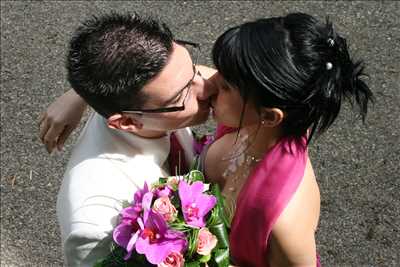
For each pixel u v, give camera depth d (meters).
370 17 3.37
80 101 1.66
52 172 2.92
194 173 1.53
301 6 3.44
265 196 1.37
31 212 2.81
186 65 1.43
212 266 1.45
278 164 1.38
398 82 3.10
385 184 2.79
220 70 1.33
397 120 2.96
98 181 1.50
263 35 1.27
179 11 3.46
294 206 1.37
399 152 2.87
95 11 3.50
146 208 1.40
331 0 3.45
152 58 1.37
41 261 2.67
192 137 1.78
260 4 3.46
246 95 1.31
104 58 1.37
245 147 1.50
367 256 2.61
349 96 1.40
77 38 1.45
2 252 2.70
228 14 3.43
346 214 2.71
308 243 1.41
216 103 1.44
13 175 2.93
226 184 1.59
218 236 1.46
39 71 3.29
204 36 3.35
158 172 1.59
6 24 3.50
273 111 1.30
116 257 1.44
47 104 3.17
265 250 1.43
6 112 3.15
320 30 1.29
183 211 1.42
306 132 1.40
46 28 3.46
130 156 1.55
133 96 1.40
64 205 1.54
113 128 1.49
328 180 2.81
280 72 1.25
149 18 1.46
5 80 3.26
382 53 3.23
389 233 2.65
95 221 1.46
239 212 1.43
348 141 2.91
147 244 1.39
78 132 2.99
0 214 2.80
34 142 3.03
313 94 1.27
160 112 1.44
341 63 1.31
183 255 1.42
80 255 1.50
